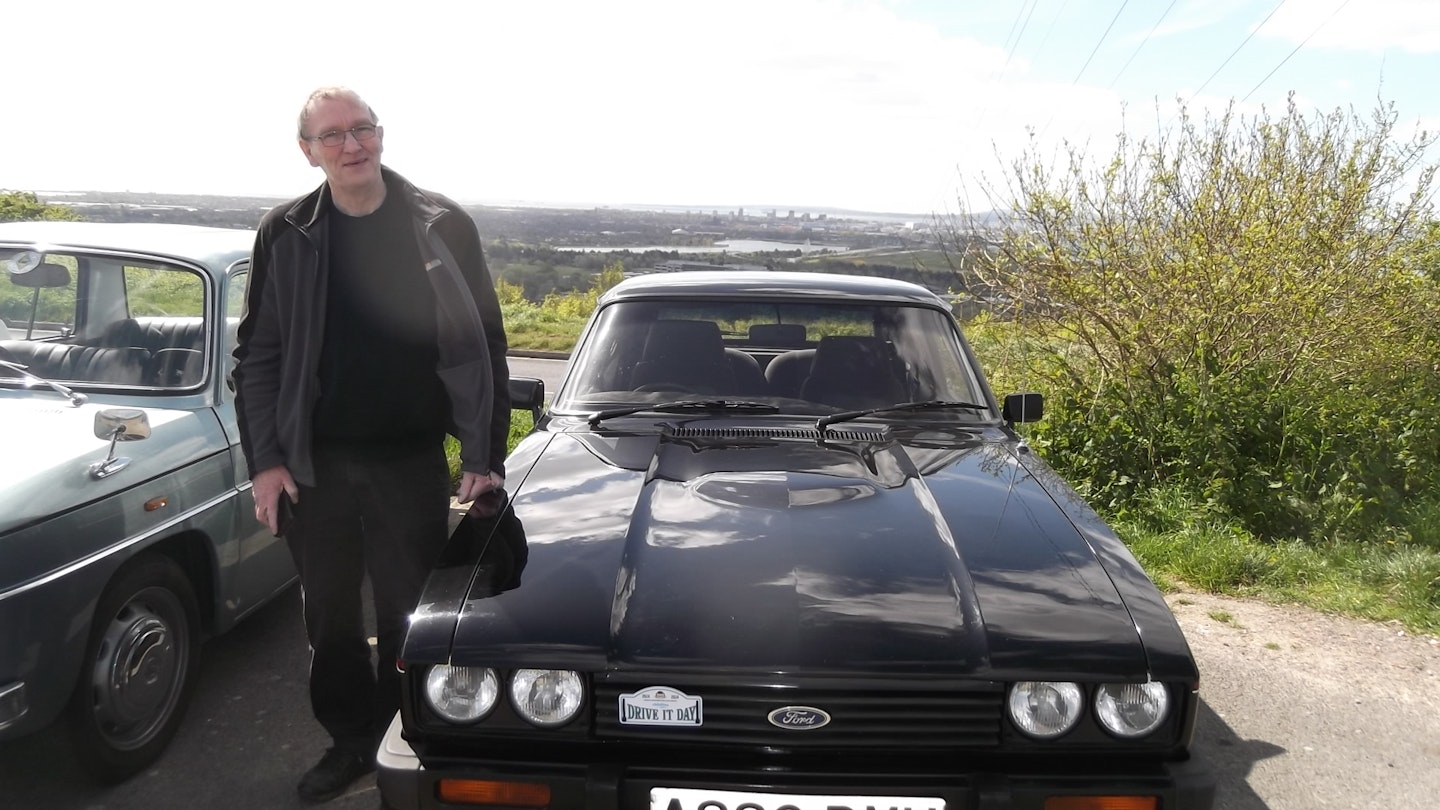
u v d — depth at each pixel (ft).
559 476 9.77
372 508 9.49
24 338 12.44
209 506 10.88
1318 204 22.82
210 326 11.84
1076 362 24.13
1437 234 23.18
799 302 12.68
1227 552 16.65
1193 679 7.06
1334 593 15.74
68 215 112.78
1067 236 22.91
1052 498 9.45
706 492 9.19
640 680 6.99
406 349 9.09
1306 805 10.03
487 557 8.13
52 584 8.59
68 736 9.34
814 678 6.93
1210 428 19.80
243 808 9.51
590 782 6.88
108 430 9.43
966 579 7.77
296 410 8.96
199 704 11.56
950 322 13.08
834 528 8.44
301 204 8.98
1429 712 12.07
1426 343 24.00
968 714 7.00
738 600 7.43
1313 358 23.58
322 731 11.04
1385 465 19.34
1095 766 7.09
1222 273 21.70
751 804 6.88
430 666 7.14
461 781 7.00
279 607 14.69
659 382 12.09
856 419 11.58
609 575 7.78
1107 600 7.63
